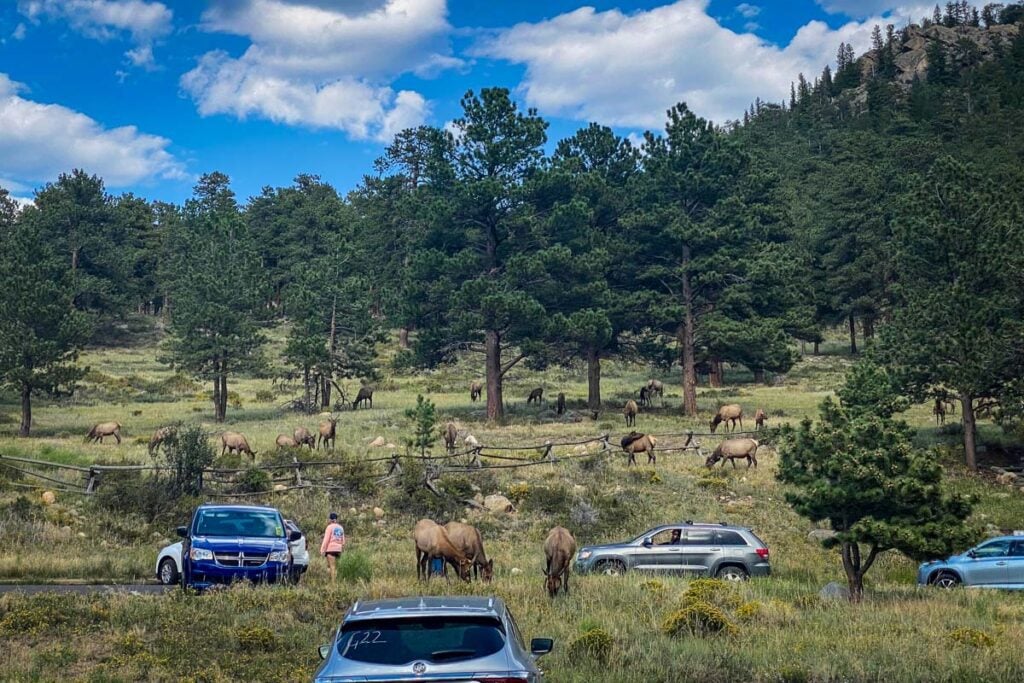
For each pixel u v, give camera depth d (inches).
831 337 4446.4
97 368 3501.5
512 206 2393.0
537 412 2433.6
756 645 562.3
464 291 2194.9
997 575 881.5
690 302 2428.6
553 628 597.9
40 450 1627.7
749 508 1374.3
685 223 2397.9
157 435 1561.3
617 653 522.6
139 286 4596.5
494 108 2405.3
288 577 767.7
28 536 1001.5
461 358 3722.9
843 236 3752.5
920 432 1918.1
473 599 343.9
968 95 7765.8
